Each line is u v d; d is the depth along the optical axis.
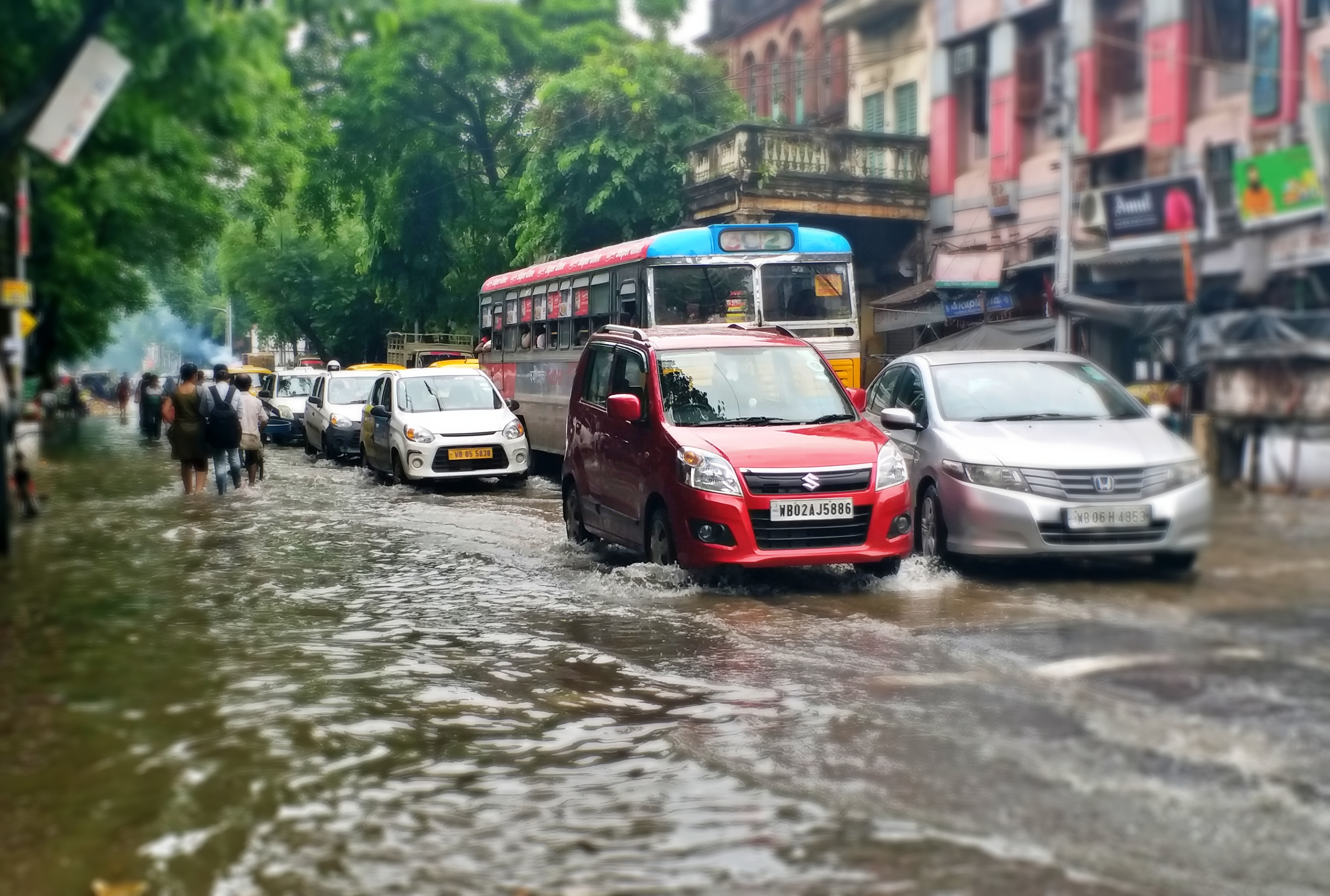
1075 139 7.22
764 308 15.91
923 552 9.87
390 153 36.97
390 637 7.72
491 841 4.34
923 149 20.66
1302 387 5.52
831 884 3.92
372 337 56.12
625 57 28.81
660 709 6.00
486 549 11.75
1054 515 8.51
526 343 21.20
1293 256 5.59
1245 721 4.96
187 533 12.86
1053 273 9.77
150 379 33.94
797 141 22.53
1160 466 8.12
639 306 15.90
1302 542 5.55
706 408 10.01
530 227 30.17
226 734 5.57
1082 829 4.23
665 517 9.62
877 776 4.88
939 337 17.94
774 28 29.45
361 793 4.82
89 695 6.22
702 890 3.91
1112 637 6.33
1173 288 6.29
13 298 12.13
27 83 8.34
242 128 8.67
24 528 13.20
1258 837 4.10
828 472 9.11
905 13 19.98
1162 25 6.53
